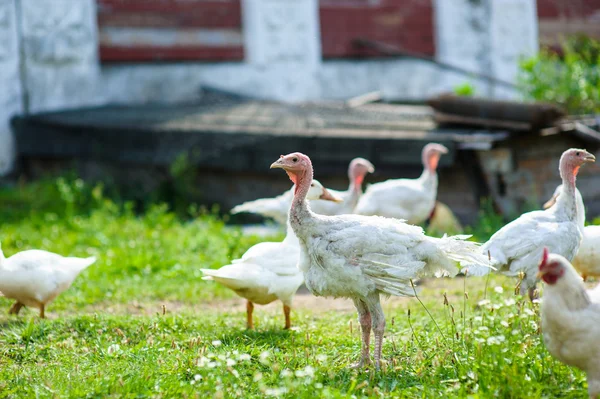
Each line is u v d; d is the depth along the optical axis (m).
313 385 5.00
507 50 20.19
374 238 5.50
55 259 7.07
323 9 18.95
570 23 20.72
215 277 6.52
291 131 13.34
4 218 12.73
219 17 18.27
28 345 6.19
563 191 6.71
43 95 16.88
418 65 19.64
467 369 5.15
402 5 19.48
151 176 15.01
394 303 7.85
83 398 4.97
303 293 8.77
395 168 12.50
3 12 16.39
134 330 6.59
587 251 7.01
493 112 12.27
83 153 15.31
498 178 12.03
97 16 17.39
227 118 14.88
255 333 6.50
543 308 4.50
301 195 5.68
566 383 5.00
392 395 4.93
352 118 14.49
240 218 13.92
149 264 9.58
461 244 5.68
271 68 18.67
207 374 5.23
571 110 14.73
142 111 16.31
